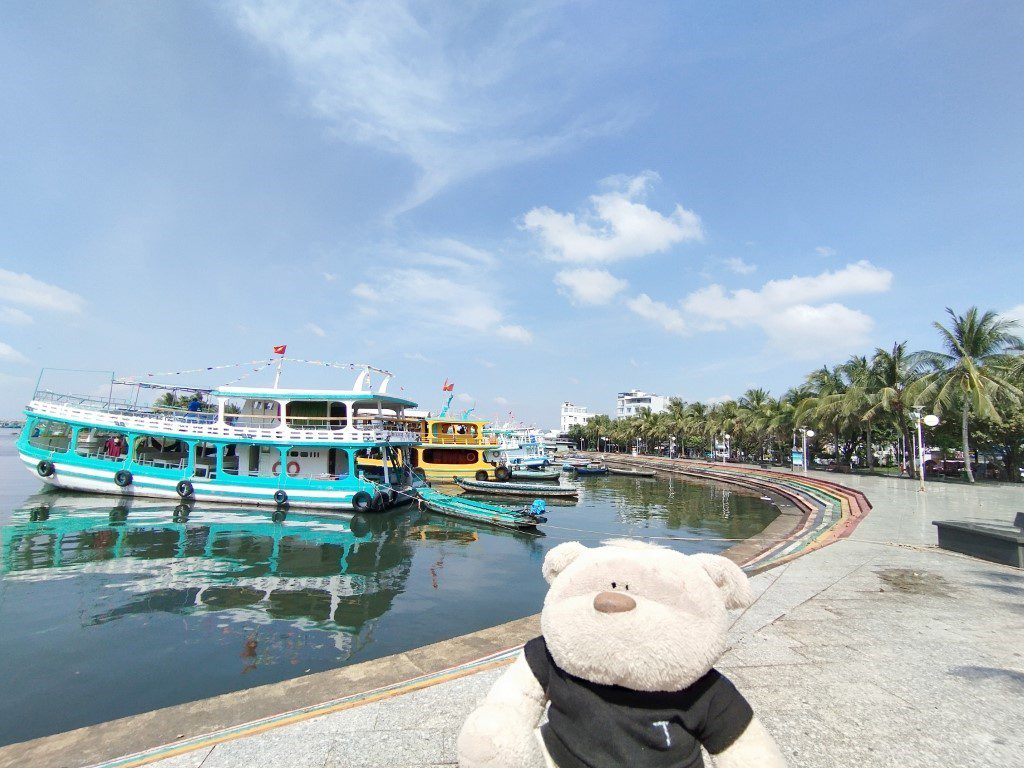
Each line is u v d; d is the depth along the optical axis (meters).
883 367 42.28
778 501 35.72
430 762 3.80
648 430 88.31
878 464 61.50
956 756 3.82
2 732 6.91
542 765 1.88
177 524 22.03
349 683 5.39
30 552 16.88
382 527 23.44
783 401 57.19
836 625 6.63
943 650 5.82
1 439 143.12
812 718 4.35
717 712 1.86
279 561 16.92
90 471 27.12
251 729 4.31
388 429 32.94
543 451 60.28
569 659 1.86
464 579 15.23
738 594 2.04
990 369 35.62
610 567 2.01
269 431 26.77
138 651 9.49
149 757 3.96
